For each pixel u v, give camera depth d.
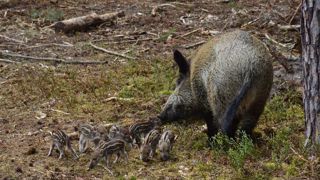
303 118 13.74
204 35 20.55
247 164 11.35
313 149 11.28
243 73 11.80
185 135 12.86
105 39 20.17
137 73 17.06
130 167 11.45
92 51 19.08
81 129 12.11
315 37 11.15
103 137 12.11
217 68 12.08
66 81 16.28
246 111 12.12
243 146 11.31
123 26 21.48
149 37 20.39
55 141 11.84
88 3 24.30
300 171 11.03
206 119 12.66
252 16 22.05
